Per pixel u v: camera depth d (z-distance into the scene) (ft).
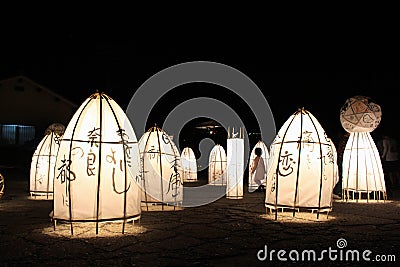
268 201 33.58
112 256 19.72
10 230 25.94
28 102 89.92
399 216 33.22
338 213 34.91
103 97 27.66
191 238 24.13
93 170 25.57
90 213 25.17
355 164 45.37
